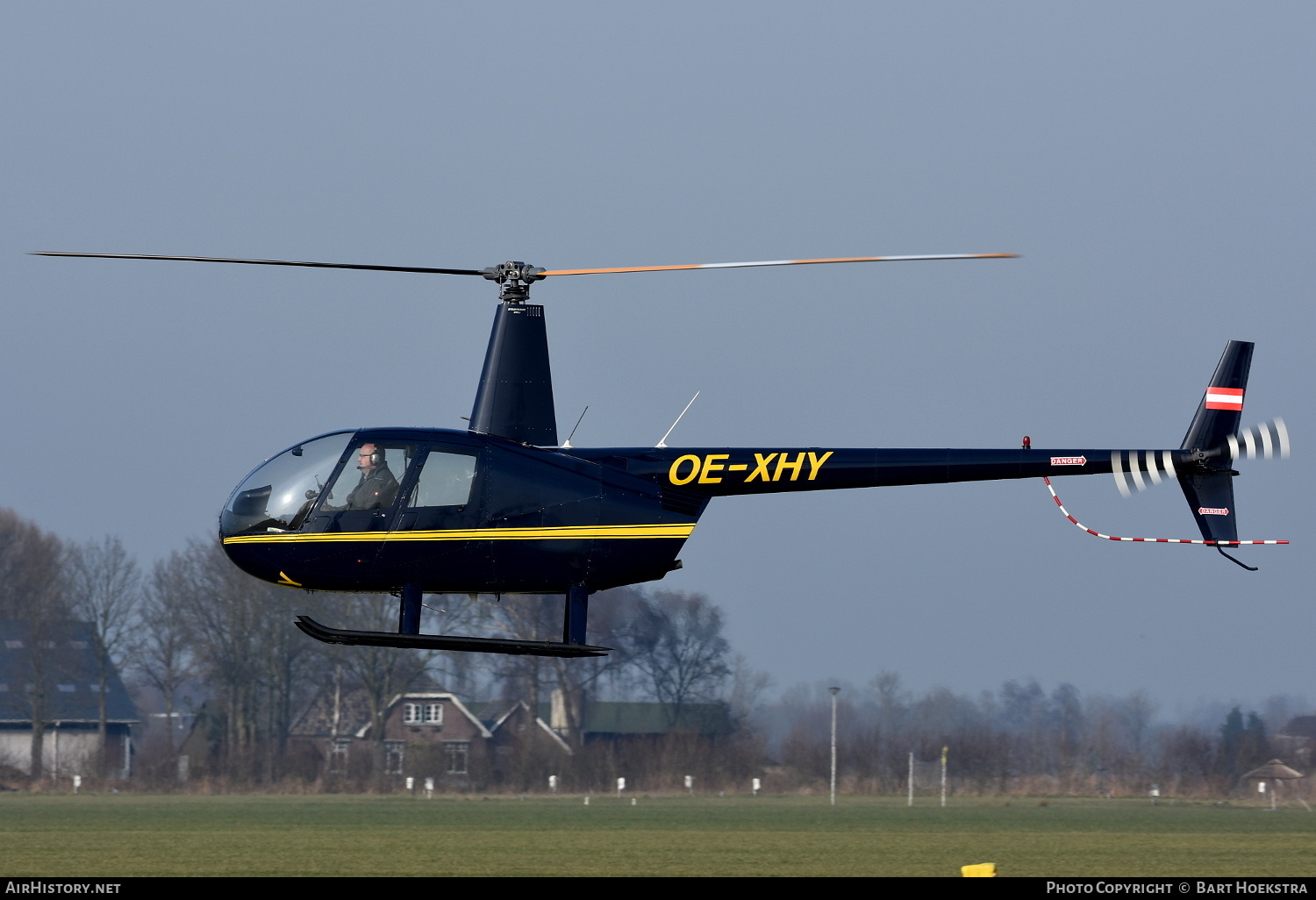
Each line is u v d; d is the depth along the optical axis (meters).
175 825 133.12
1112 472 66.19
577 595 58.25
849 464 62.34
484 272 60.44
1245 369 68.31
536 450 58.81
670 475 60.41
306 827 131.25
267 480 57.34
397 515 56.62
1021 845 113.19
